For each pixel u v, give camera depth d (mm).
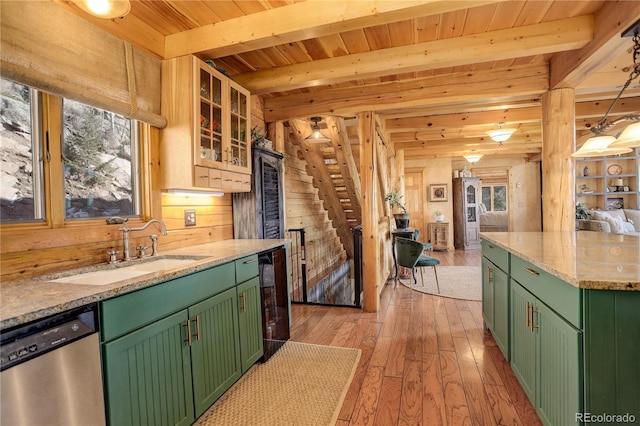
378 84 3504
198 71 2250
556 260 1639
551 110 3053
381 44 2648
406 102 3432
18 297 1188
